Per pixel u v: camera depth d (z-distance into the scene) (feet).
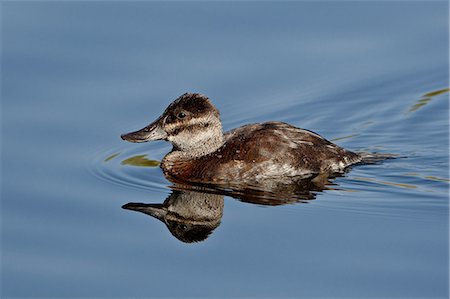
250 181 52.03
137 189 51.78
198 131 53.42
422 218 46.37
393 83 68.54
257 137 52.70
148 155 59.06
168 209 48.55
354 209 47.67
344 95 67.21
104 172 54.60
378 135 63.26
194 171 53.31
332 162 53.67
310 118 65.26
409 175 53.31
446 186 51.37
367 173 53.62
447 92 68.39
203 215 47.57
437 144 61.21
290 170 52.08
